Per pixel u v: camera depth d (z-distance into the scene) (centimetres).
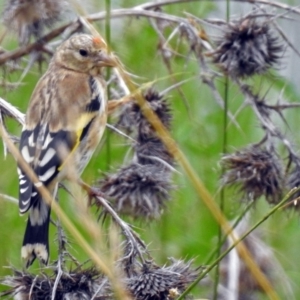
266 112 1034
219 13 1296
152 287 823
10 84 1088
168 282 830
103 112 1005
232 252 1062
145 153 1024
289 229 1170
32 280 827
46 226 851
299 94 1205
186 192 1184
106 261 727
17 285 827
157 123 813
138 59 1245
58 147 904
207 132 1242
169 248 1145
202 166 1213
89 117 980
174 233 1159
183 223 1170
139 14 1084
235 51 1037
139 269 838
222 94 1277
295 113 1216
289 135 1102
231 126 1251
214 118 1258
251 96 1038
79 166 984
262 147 1027
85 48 1022
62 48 1034
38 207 852
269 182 995
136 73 1241
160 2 1106
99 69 1035
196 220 1175
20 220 1146
